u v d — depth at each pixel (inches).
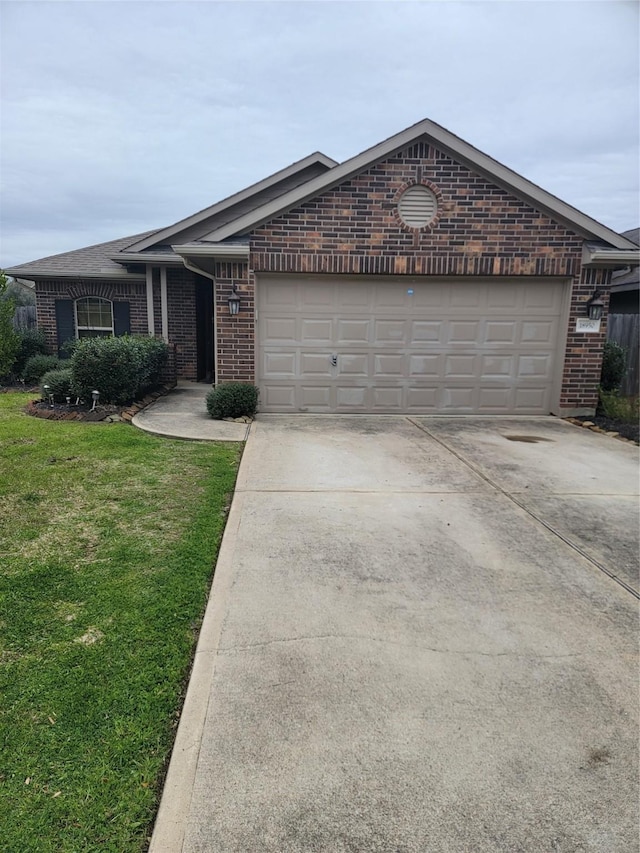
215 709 91.8
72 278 505.7
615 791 77.7
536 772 80.7
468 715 92.2
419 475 224.8
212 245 323.0
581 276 341.4
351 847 68.6
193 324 502.3
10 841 67.7
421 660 106.7
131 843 68.4
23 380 485.4
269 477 216.8
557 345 354.9
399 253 331.9
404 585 135.6
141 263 481.7
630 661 108.0
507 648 111.3
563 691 98.7
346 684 99.1
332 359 348.8
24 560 142.9
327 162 485.1
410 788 77.5
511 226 332.5
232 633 113.5
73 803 73.4
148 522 169.2
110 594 126.6
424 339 350.3
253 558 147.4
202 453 248.8
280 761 81.5
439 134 317.7
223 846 68.2
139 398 382.0
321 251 330.3
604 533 170.2
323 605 125.4
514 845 69.3
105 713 89.8
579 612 125.5
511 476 226.4
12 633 111.2
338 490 203.6
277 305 341.7
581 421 342.0
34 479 207.8
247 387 327.9
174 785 76.8
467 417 353.7
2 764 79.2
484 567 146.3
